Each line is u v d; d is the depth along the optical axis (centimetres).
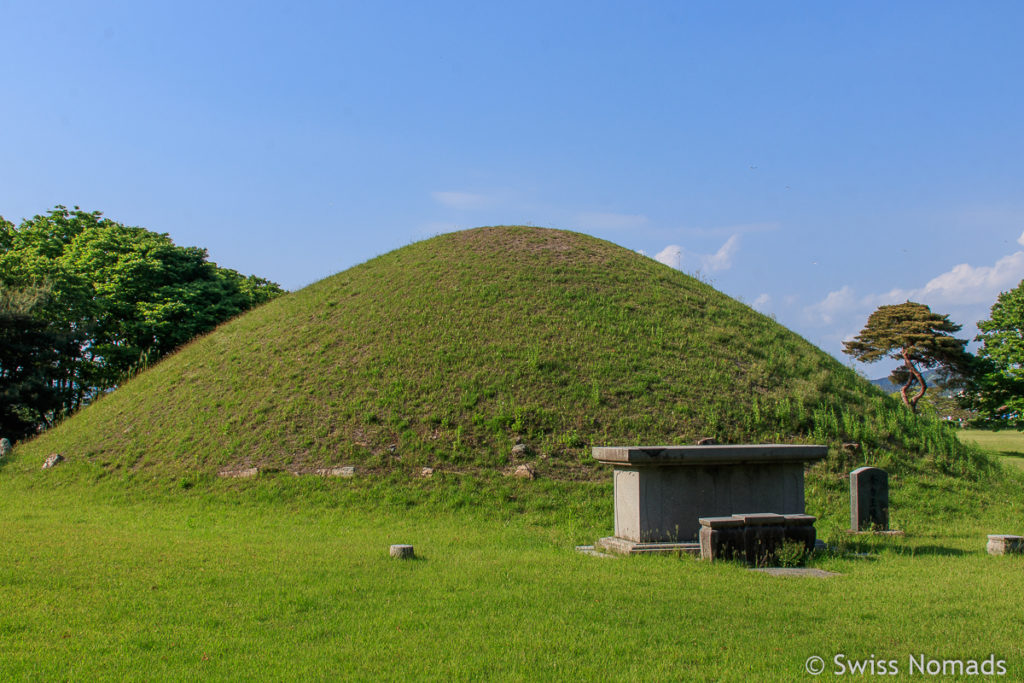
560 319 2328
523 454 1722
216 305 4119
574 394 1947
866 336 5266
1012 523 1555
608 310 2409
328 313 2592
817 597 798
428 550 1123
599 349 2169
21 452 2192
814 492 1669
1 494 1817
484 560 1021
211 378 2334
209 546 1097
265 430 1920
